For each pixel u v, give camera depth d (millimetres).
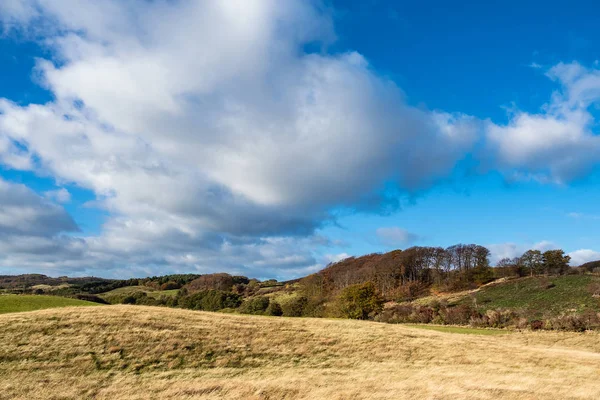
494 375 25156
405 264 137250
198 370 25016
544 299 77938
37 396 19359
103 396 19844
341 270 157000
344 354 31094
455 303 90500
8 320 30438
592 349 44344
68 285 139750
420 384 21531
